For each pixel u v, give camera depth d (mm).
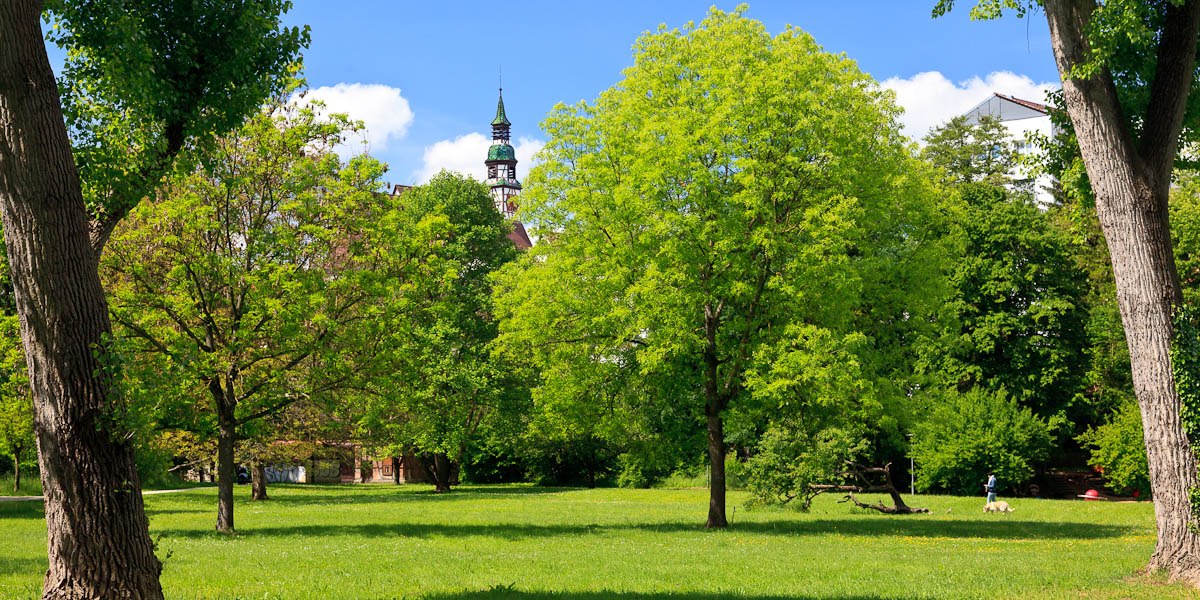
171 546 20609
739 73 24531
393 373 25859
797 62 24375
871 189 24781
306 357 26047
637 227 25000
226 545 20875
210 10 12719
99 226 11969
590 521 29203
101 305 9727
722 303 24812
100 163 11805
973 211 47531
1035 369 46562
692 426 27172
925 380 27047
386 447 49094
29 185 9367
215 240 24062
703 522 28203
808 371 21922
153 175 12289
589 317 24859
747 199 22719
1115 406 46375
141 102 12086
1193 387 13406
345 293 25375
